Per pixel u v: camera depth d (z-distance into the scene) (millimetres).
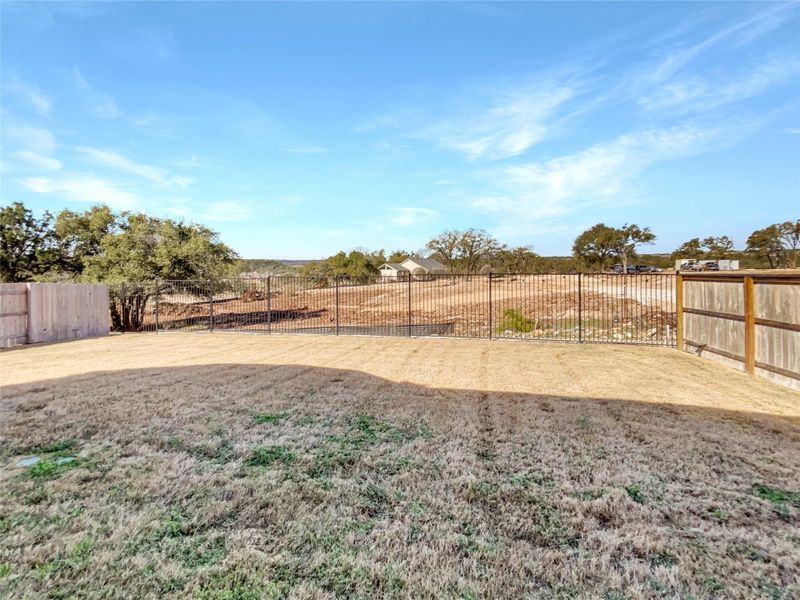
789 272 5199
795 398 4734
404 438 3574
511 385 5406
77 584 1818
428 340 9695
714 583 1846
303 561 1982
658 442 3465
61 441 3469
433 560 1989
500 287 22234
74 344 9375
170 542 2127
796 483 2768
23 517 2342
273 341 9727
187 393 4973
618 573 1902
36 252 15352
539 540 2158
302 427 3828
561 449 3332
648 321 11445
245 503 2508
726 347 6617
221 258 15516
